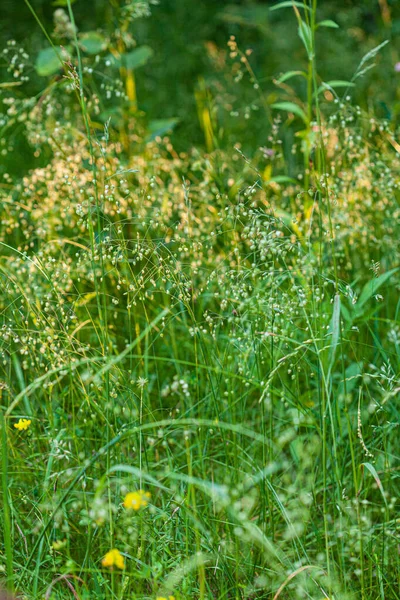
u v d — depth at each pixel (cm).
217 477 285
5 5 755
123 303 375
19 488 272
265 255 281
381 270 373
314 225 359
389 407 306
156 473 275
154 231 395
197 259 346
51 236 359
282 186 458
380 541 255
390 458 293
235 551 249
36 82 620
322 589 234
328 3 798
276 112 604
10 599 204
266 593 241
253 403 336
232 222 354
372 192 404
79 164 378
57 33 448
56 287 299
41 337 282
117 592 238
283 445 298
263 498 253
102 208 290
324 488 243
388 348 346
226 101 596
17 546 256
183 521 255
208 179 393
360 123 438
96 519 230
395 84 618
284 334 279
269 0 838
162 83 689
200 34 782
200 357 334
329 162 420
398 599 238
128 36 465
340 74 660
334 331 234
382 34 703
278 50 727
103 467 279
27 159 530
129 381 293
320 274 281
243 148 547
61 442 268
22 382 305
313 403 304
